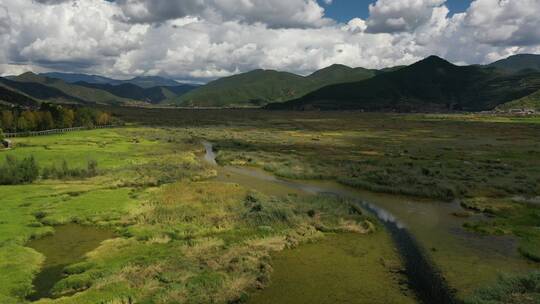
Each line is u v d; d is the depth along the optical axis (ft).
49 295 98.37
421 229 151.23
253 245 129.29
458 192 205.98
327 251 129.29
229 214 161.17
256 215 156.87
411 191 205.77
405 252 128.47
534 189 209.97
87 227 149.48
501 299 94.89
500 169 268.21
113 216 158.92
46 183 222.69
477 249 130.31
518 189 209.46
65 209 166.91
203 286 100.22
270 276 110.63
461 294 100.73
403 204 187.93
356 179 236.02
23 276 105.60
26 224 148.15
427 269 115.65
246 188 213.46
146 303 91.81
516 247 131.64
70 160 283.59
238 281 103.71
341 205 177.17
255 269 111.45
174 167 267.59
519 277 104.78
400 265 118.62
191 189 205.77
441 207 182.19
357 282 107.96
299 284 106.42
